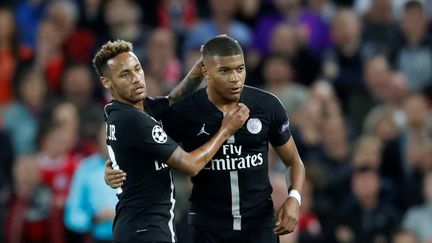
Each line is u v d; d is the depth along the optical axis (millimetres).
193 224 23734
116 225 23375
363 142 39219
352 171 38969
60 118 38562
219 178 23375
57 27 44500
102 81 23297
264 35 45844
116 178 23000
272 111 23438
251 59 43625
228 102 23359
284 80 42188
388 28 45594
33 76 42000
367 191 37438
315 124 40094
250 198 23453
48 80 43250
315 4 47062
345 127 41750
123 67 22844
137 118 22875
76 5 45688
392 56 45000
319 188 37875
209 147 22750
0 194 37156
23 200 36625
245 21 46438
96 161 33406
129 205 23156
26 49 45406
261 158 23484
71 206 33500
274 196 33094
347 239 37125
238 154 23281
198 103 23438
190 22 47000
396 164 40031
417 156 39625
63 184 36938
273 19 46281
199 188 23594
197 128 23391
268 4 46875
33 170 36625
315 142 39812
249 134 23250
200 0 47750
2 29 44469
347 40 44000
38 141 40188
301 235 35844
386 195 39031
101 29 45000
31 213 36531
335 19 44438
